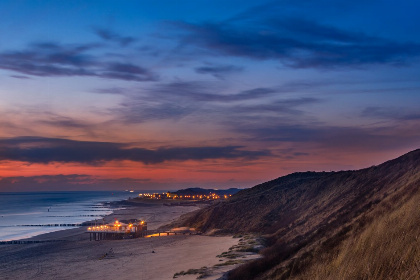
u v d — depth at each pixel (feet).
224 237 224.74
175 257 163.84
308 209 213.66
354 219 86.74
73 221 469.57
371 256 30.89
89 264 166.20
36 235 320.91
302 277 46.03
